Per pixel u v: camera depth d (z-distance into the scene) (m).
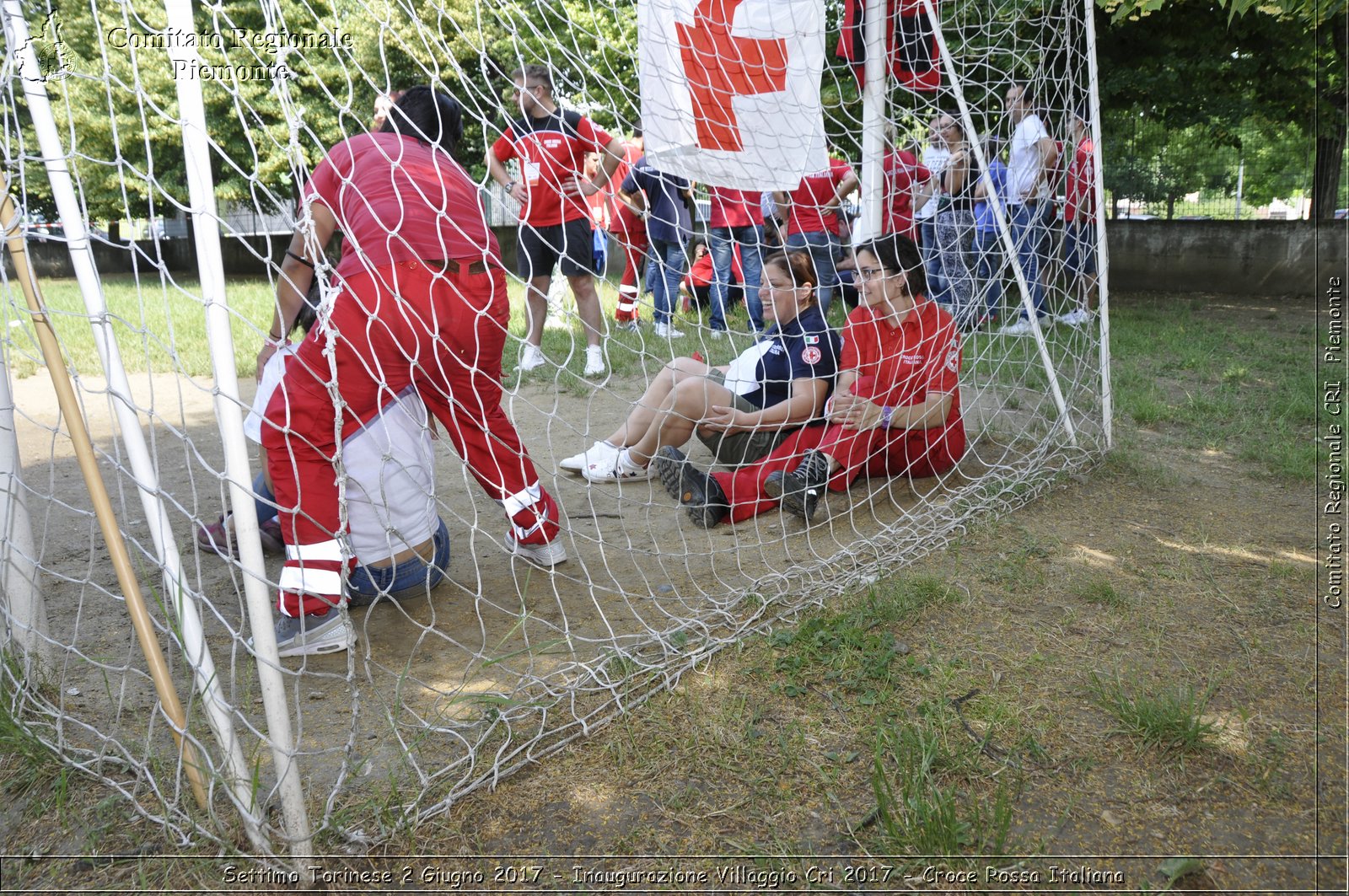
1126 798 1.84
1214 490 3.72
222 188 13.05
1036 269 5.30
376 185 2.25
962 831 1.73
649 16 2.95
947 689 2.24
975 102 5.80
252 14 7.83
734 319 7.17
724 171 3.22
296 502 2.29
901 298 3.56
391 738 2.08
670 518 3.56
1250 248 10.91
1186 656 2.38
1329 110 6.18
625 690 2.25
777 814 1.83
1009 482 3.74
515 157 5.33
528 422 4.94
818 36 3.38
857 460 3.58
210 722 1.69
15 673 2.17
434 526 2.72
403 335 2.28
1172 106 10.73
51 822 1.82
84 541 3.25
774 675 2.33
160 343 1.59
